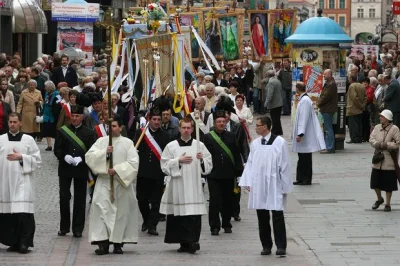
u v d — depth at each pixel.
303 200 26.38
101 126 21.67
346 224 23.08
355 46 69.81
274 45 63.38
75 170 21.53
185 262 19.16
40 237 21.58
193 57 50.62
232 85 30.50
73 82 42.81
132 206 20.09
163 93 27.48
